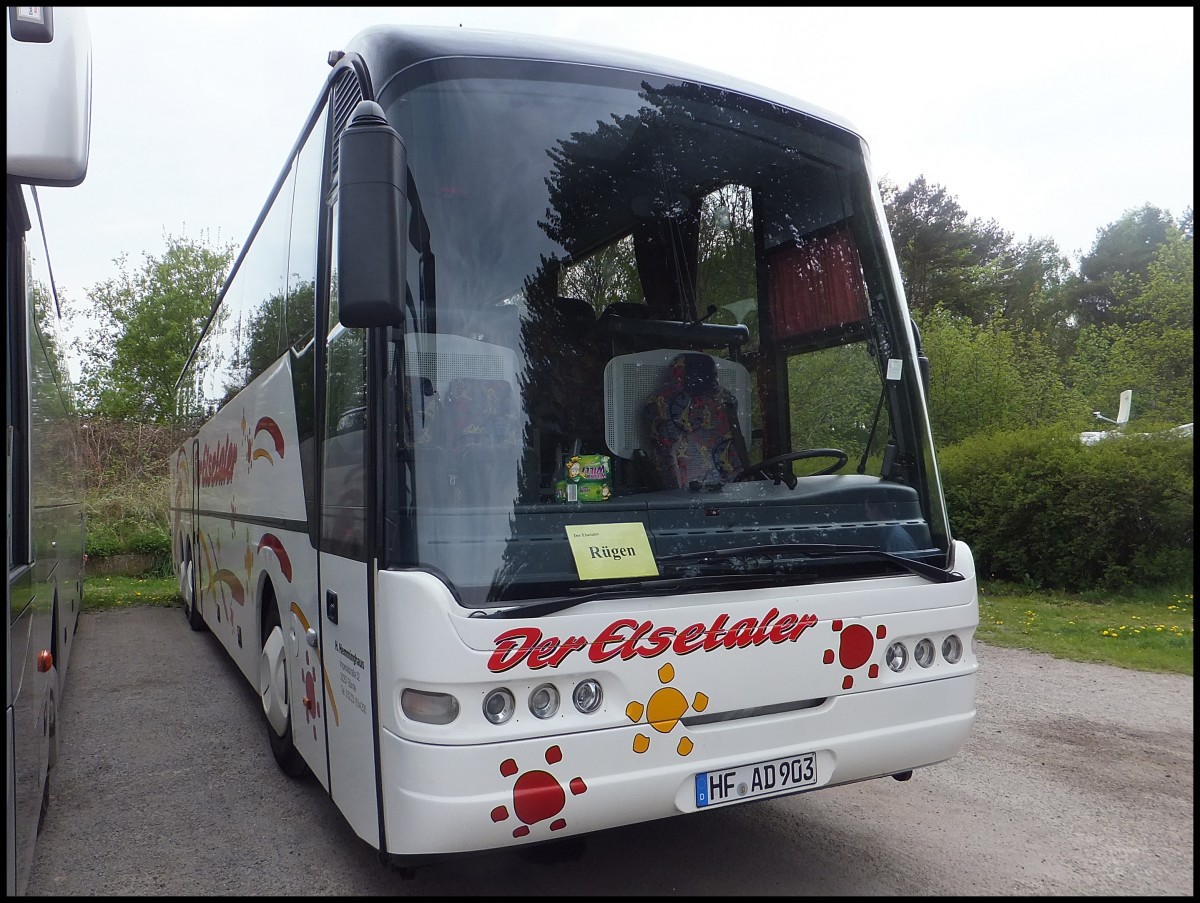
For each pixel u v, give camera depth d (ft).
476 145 11.15
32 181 10.06
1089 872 13.03
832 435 12.65
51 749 15.46
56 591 18.21
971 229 151.84
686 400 11.87
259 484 18.31
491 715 9.47
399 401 10.19
